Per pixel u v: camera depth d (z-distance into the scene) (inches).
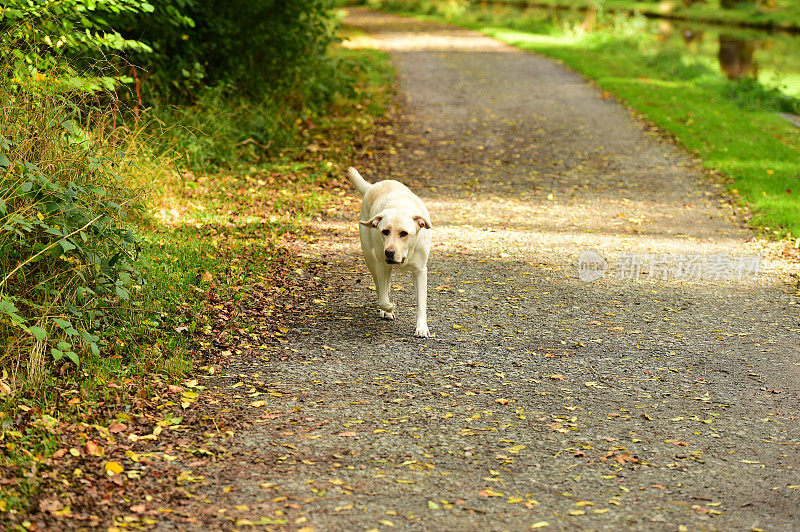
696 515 163.8
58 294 217.8
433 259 335.9
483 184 458.0
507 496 169.0
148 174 328.8
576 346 254.4
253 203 391.9
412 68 830.5
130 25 445.1
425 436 194.1
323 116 584.4
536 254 346.0
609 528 158.1
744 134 575.2
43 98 250.7
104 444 180.5
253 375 223.9
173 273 280.1
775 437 199.2
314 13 597.3
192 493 166.2
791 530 158.4
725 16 1565.0
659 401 217.8
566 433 197.8
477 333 261.9
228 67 538.3
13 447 171.9
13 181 223.0
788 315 285.4
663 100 676.1
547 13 1409.9
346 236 358.9
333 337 253.9
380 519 159.0
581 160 511.5
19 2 297.9
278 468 177.3
